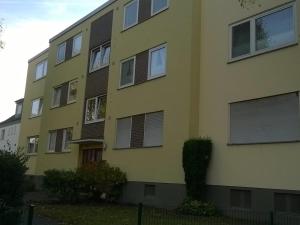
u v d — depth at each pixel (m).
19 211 9.14
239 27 16.50
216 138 16.44
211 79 17.17
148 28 20.88
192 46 17.84
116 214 15.01
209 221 13.53
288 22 14.79
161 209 16.86
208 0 18.05
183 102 17.75
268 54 15.14
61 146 27.69
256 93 15.29
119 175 20.05
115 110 22.28
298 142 13.68
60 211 15.67
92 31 26.31
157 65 19.83
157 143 18.94
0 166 10.41
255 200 14.57
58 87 29.75
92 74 25.36
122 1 23.55
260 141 14.91
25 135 35.62
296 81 14.11
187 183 16.33
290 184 13.66
